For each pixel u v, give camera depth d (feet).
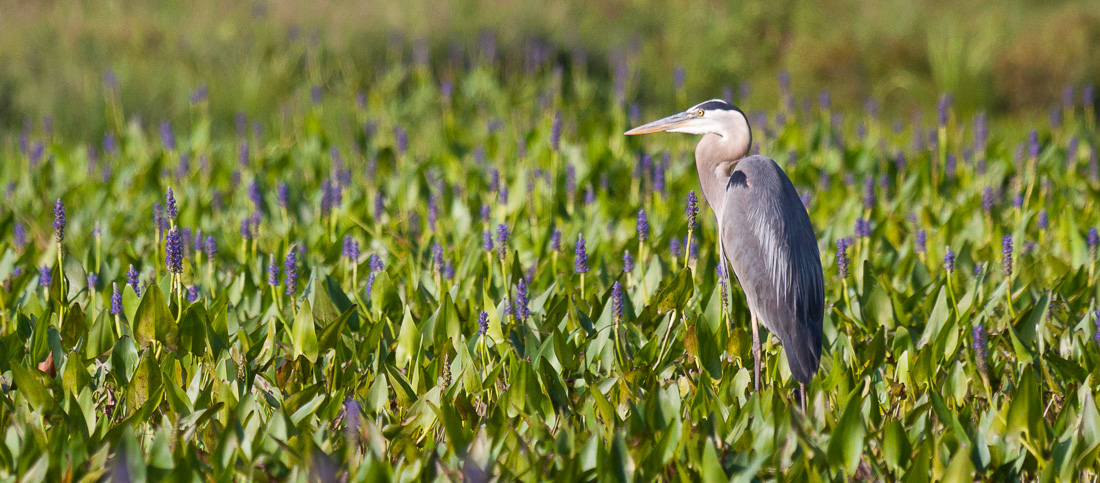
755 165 27.73
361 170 51.83
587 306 30.12
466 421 22.54
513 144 54.80
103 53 87.10
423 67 77.41
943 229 37.81
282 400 23.88
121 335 26.63
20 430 20.65
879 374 27.20
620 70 60.59
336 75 84.84
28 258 35.60
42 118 73.72
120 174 49.62
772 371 27.04
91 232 40.11
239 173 49.42
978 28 106.93
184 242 35.63
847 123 83.41
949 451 21.34
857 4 121.90
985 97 91.35
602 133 56.54
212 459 19.94
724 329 27.84
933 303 31.07
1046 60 94.07
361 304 30.04
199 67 86.48
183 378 25.02
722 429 22.13
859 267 33.27
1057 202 42.32
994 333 29.04
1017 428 21.76
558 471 19.83
